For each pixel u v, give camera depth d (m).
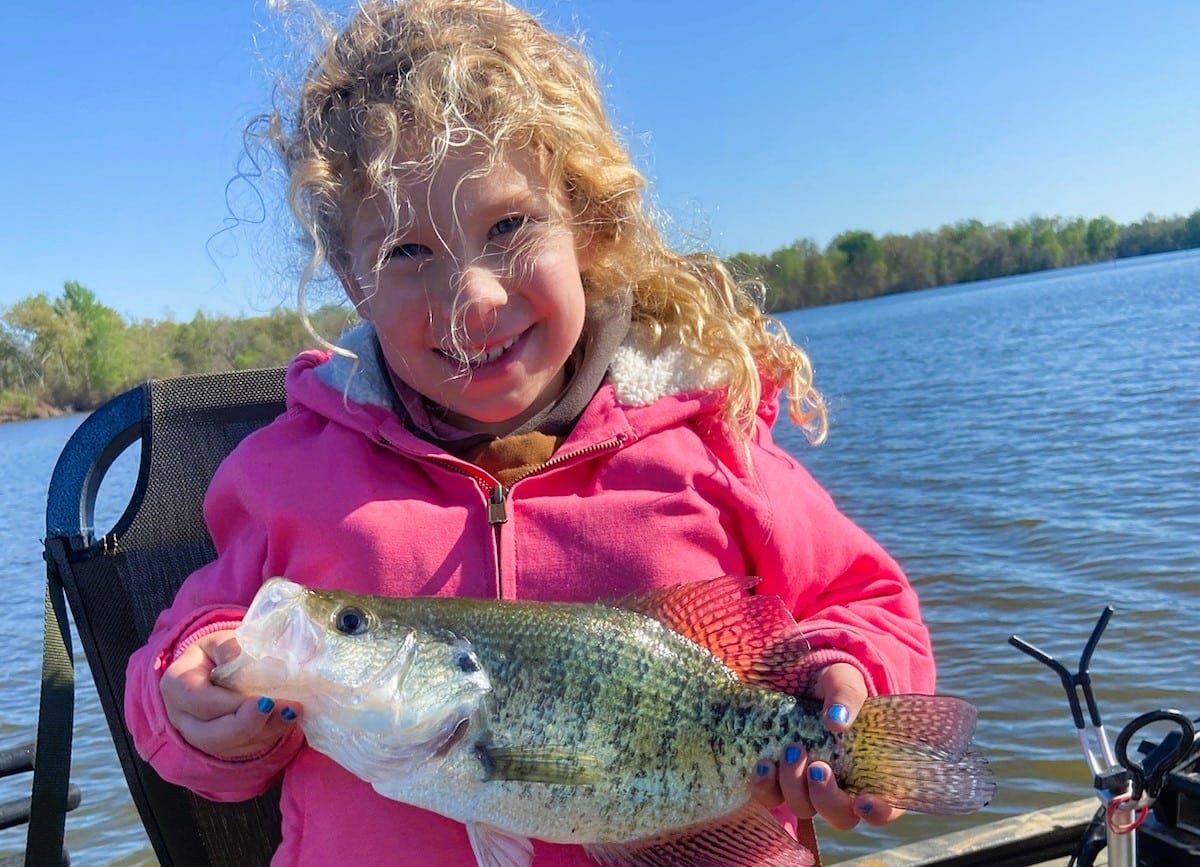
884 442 4.04
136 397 0.72
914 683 0.54
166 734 0.51
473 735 0.46
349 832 0.52
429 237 0.52
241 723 0.47
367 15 0.59
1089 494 2.69
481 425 0.59
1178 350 6.41
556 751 0.46
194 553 0.71
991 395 5.32
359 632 0.46
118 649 0.68
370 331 0.63
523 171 0.54
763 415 0.67
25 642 2.43
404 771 0.46
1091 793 1.24
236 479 0.61
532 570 0.55
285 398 0.74
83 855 1.39
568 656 0.47
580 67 0.62
